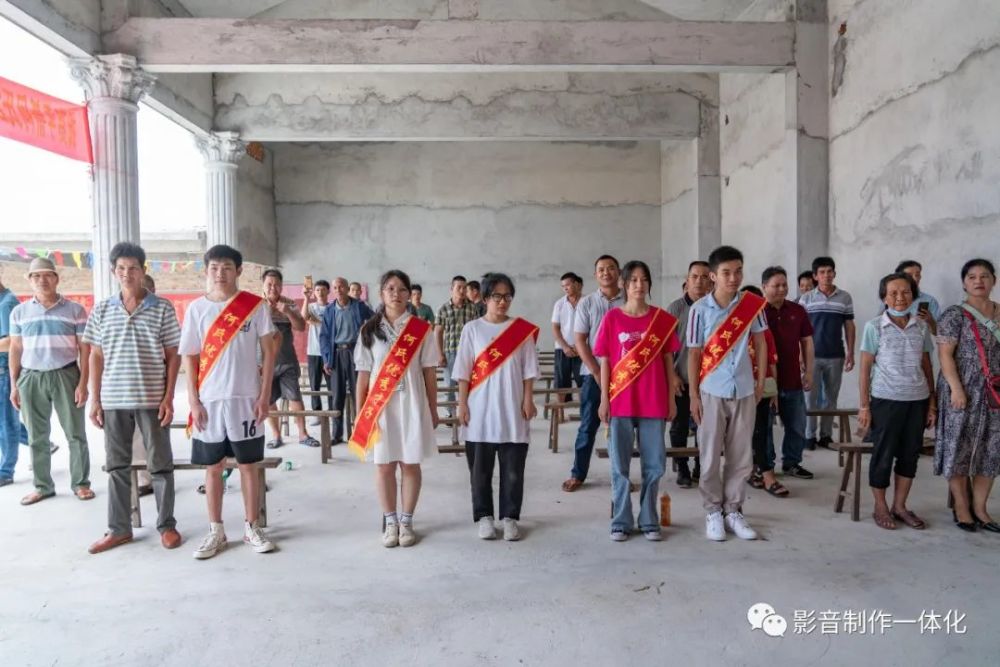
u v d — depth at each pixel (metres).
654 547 3.42
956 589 2.90
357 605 2.81
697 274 4.34
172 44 7.13
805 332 4.69
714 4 9.13
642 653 2.43
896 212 6.11
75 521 3.94
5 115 6.04
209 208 10.05
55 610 2.79
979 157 5.05
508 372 3.54
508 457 3.58
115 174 6.93
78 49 6.64
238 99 10.03
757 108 8.88
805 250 7.38
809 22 7.35
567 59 7.35
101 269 6.89
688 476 4.53
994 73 4.89
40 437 4.35
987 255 4.99
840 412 4.82
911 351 3.59
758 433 4.41
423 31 7.32
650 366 3.44
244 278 12.12
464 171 12.50
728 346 3.45
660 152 12.60
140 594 2.94
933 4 5.55
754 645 2.47
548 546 3.45
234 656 2.44
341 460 5.47
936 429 3.70
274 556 3.36
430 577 3.09
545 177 12.55
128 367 3.45
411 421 3.46
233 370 3.36
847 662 2.36
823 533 3.60
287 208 12.41
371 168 12.44
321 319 6.30
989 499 4.14
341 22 7.29
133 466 3.67
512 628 2.61
